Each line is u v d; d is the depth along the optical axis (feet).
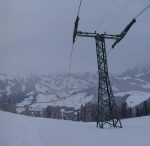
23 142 58.85
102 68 97.71
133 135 63.21
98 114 95.71
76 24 89.04
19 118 137.80
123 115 401.29
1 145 55.01
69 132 77.15
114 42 98.53
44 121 124.47
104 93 96.73
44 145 54.70
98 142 56.59
